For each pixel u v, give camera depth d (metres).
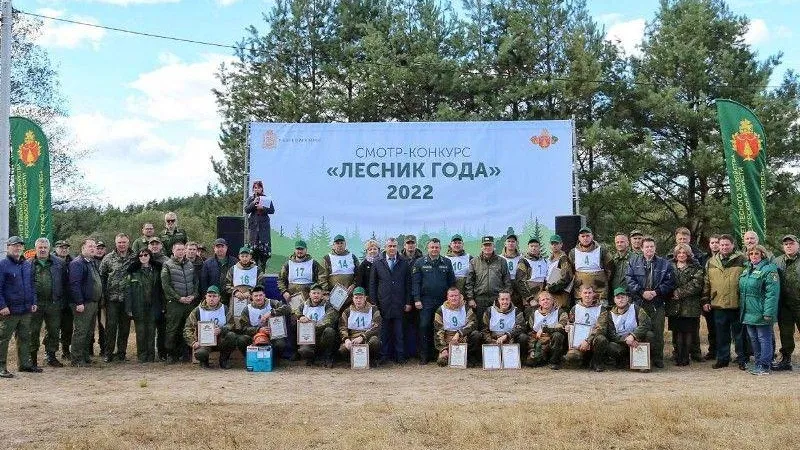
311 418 9.10
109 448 7.88
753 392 10.76
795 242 12.95
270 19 30.17
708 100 27.20
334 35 30.03
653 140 26.92
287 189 17.38
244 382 12.04
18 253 12.52
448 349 13.69
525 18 27.55
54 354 13.73
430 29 28.14
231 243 15.59
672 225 28.06
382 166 17.45
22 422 8.92
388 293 14.11
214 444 8.02
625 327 13.16
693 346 14.24
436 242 14.15
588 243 13.96
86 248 13.96
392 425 8.70
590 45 27.39
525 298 14.20
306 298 14.32
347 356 13.92
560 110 27.11
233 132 30.20
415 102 27.95
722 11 27.88
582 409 9.25
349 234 17.34
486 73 27.97
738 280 13.02
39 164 16.47
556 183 17.42
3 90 15.52
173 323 14.10
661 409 9.08
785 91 27.33
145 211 48.97
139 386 11.58
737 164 15.91
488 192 17.41
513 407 9.50
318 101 28.61
